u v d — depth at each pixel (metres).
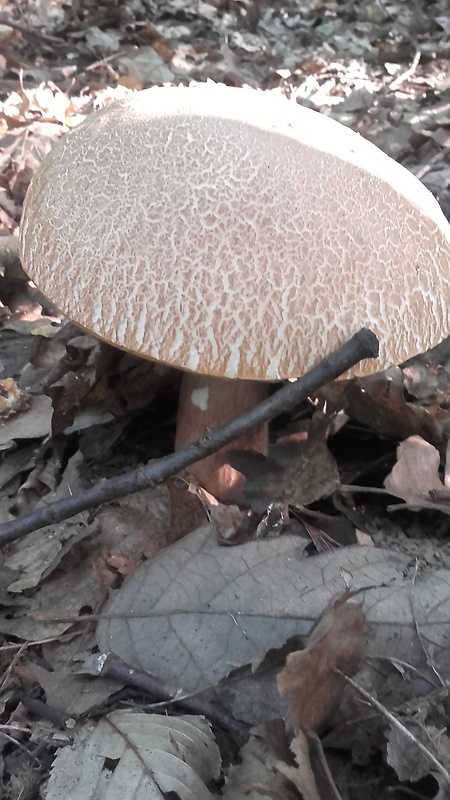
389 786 0.17
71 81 0.64
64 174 0.22
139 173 0.20
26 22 0.74
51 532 0.24
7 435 0.28
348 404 0.29
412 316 0.20
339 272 0.19
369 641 0.19
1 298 0.38
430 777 0.17
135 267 0.19
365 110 0.62
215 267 0.19
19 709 0.18
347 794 0.17
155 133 0.21
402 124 0.56
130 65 0.69
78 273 0.20
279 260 0.19
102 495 0.21
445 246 0.22
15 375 0.32
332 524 0.25
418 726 0.17
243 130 0.21
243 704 0.18
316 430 0.24
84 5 0.80
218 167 0.20
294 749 0.16
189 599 0.20
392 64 0.80
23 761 0.17
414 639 0.19
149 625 0.20
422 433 0.29
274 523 0.24
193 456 0.21
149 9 0.86
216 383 0.25
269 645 0.19
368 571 0.21
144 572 0.21
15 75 0.63
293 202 0.20
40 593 0.22
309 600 0.20
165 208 0.20
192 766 0.17
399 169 0.23
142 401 0.30
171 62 0.73
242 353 0.19
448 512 0.24
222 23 0.88
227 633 0.20
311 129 0.22
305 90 0.69
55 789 0.17
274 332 0.19
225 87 0.24
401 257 0.20
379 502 0.27
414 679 0.19
